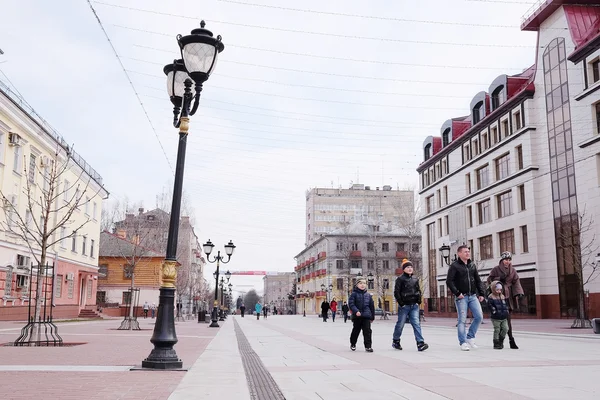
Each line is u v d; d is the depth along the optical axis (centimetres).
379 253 7994
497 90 4275
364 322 1082
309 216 11650
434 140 5600
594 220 3078
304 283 10169
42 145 3147
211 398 533
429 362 850
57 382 638
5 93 2536
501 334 1091
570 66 3350
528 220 3712
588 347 1173
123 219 6994
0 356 968
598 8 3459
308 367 807
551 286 3484
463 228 4750
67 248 3703
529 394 543
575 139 3281
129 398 530
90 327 2350
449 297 5009
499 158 4212
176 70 895
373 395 550
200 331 2186
